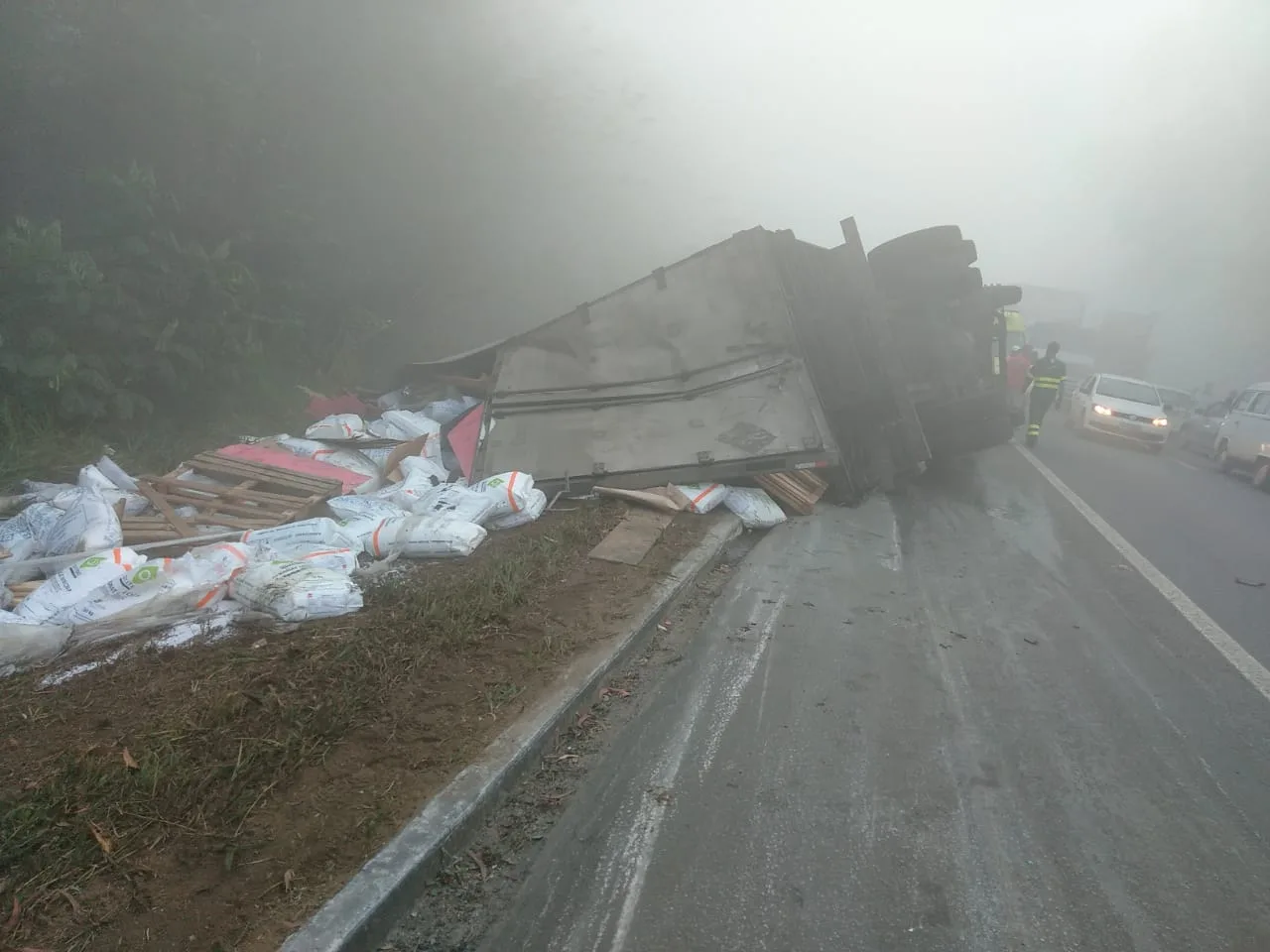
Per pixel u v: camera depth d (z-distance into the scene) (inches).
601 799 147.5
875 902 123.8
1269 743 179.2
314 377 464.1
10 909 110.7
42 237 307.0
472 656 189.2
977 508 396.2
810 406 344.2
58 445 311.9
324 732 153.3
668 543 283.3
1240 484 601.6
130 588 200.4
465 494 285.3
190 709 160.1
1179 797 155.6
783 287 371.9
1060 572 297.4
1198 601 274.7
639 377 363.9
